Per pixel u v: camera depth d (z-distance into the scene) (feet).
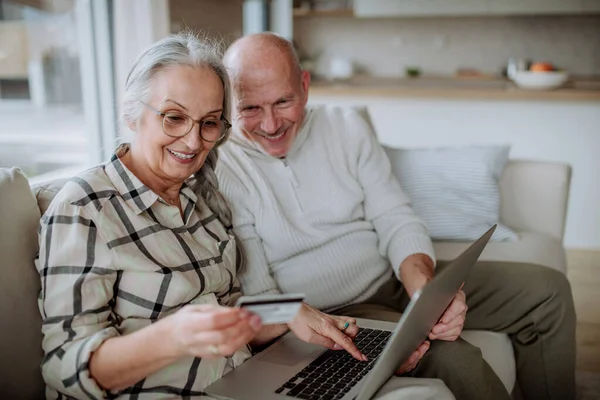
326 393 3.71
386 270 6.00
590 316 9.32
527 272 5.98
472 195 7.70
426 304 3.51
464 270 4.11
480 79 17.93
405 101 13.12
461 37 19.07
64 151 10.57
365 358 4.18
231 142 5.62
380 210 5.98
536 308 5.79
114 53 8.59
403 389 3.84
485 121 12.87
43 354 3.85
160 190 4.17
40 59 11.28
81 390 3.28
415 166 7.89
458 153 7.97
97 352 3.28
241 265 5.24
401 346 3.61
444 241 7.63
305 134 5.86
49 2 10.33
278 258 5.54
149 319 3.74
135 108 3.93
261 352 4.36
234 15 13.92
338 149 6.01
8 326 3.67
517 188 8.11
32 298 3.83
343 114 6.26
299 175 5.76
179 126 3.91
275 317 3.02
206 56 4.03
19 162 10.24
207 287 4.10
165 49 3.92
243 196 5.42
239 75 5.30
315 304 5.61
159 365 3.21
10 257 3.76
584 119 12.46
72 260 3.50
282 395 3.68
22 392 3.74
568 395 5.91
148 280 3.71
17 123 11.52
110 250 3.62
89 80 8.75
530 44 18.69
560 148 12.71
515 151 12.91
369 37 19.63
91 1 8.54
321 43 19.95
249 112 5.41
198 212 4.56
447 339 4.57
